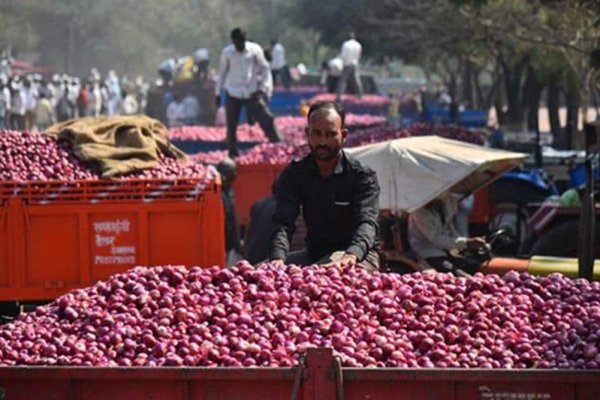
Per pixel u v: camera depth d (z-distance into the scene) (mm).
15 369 8641
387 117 57812
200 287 10117
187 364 8984
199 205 17891
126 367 8617
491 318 9672
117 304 9852
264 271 10273
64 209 17781
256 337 9227
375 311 9727
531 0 41094
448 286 10164
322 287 9977
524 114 70562
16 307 18078
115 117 20031
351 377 8484
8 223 17750
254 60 33750
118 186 17875
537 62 54344
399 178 17203
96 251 17844
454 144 18141
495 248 25766
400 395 8492
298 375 8469
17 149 18641
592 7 33188
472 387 8445
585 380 8344
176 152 19672
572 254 20641
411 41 75000
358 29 80188
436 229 17203
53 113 79562
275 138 34062
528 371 8383
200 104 63688
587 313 9820
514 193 26734
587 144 18125
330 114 12023
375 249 12156
